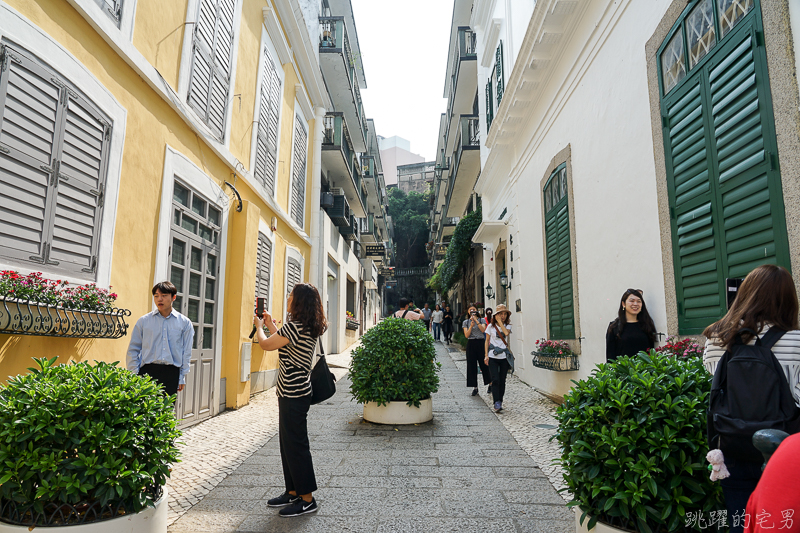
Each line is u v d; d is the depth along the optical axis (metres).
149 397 2.92
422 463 4.81
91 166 4.43
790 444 1.20
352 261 24.36
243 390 8.09
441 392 9.41
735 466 1.93
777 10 3.21
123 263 4.96
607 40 6.12
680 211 4.38
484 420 6.86
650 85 4.95
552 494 3.95
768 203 3.28
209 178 7.17
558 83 8.20
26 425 2.53
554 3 6.91
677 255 4.41
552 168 8.46
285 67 11.49
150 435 2.83
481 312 12.50
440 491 4.02
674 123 4.50
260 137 9.48
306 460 3.58
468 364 8.99
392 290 63.94
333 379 3.91
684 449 2.42
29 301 3.34
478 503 3.76
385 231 40.47
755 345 1.93
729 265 3.69
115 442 2.63
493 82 14.57
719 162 3.82
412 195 64.81
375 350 6.73
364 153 27.95
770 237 3.26
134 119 5.18
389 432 6.16
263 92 9.63
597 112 6.45
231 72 7.90
